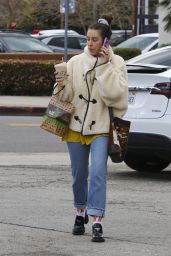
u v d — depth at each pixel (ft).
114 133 44.01
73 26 300.81
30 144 78.79
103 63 38.81
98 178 38.96
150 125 56.08
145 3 235.20
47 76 126.72
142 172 63.05
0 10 302.25
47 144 79.10
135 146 57.00
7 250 38.19
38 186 55.36
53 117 39.42
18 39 144.36
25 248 38.60
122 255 37.40
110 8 282.15
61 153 73.41
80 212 41.16
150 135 56.13
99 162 38.93
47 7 305.94
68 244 39.45
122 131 39.14
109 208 48.16
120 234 41.70
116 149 38.75
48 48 146.30
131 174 61.93
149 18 220.02
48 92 127.85
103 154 39.09
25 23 312.09
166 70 57.26
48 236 41.09
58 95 39.58
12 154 72.13
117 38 240.94
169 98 55.93
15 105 112.37
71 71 39.70
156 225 43.93
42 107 111.55
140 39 153.38
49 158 69.77
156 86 56.24
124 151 39.55
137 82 57.00
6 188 54.49
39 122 99.09
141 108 56.70
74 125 39.60
